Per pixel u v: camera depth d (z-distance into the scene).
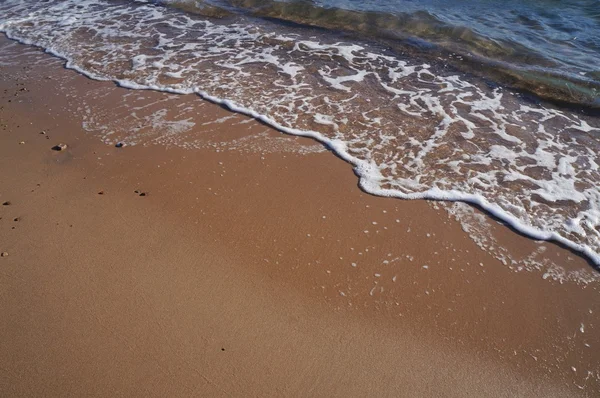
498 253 3.58
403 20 8.36
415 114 5.48
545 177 4.39
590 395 2.62
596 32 7.74
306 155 4.73
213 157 4.68
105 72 6.60
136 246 3.59
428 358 2.81
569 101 5.80
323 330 2.96
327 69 6.69
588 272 3.41
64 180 4.34
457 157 4.69
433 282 3.32
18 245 3.58
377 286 3.29
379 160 4.65
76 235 3.69
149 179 4.36
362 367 2.74
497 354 2.84
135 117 5.41
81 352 2.76
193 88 6.09
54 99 5.85
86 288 3.21
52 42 7.77
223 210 3.99
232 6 9.40
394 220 3.90
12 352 2.76
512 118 5.42
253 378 2.64
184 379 2.62
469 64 6.81
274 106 5.63
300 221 3.88
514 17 8.45
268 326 2.97
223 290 3.23
